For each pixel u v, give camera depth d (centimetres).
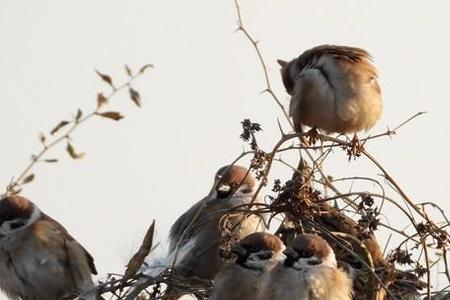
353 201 1148
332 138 1266
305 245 1141
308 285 1130
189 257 1344
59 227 1355
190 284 1229
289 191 1118
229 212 1198
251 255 1138
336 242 1164
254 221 1316
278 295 1130
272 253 1141
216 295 1139
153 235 1120
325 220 1221
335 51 1328
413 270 1142
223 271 1148
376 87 1334
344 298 1143
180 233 1389
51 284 1338
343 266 1191
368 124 1328
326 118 1316
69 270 1344
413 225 1118
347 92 1309
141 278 1138
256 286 1130
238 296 1130
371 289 1127
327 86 1311
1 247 1334
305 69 1334
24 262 1330
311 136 1295
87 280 1352
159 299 1116
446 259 1115
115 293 1145
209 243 1352
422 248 1113
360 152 1223
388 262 1134
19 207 1338
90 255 1368
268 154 1149
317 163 1163
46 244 1334
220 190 1422
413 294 1180
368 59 1337
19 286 1340
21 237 1333
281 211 1127
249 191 1427
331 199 1134
